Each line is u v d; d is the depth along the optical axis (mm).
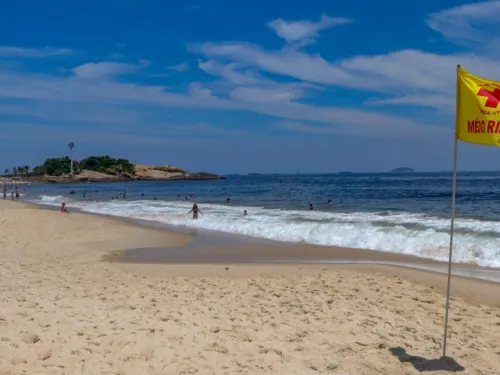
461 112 4930
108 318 6957
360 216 22906
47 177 144375
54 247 15680
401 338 6336
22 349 5543
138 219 25250
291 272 11203
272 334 6434
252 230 19469
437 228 17312
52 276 10555
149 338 6078
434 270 11438
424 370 5297
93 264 12508
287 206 31797
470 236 14914
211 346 5895
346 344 6082
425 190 48375
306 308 7797
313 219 22062
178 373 5098
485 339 6324
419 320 7191
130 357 5441
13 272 10930
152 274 11234
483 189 47781
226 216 24812
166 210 30109
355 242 15773
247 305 8016
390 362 5523
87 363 5246
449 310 7836
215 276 11008
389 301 8375
